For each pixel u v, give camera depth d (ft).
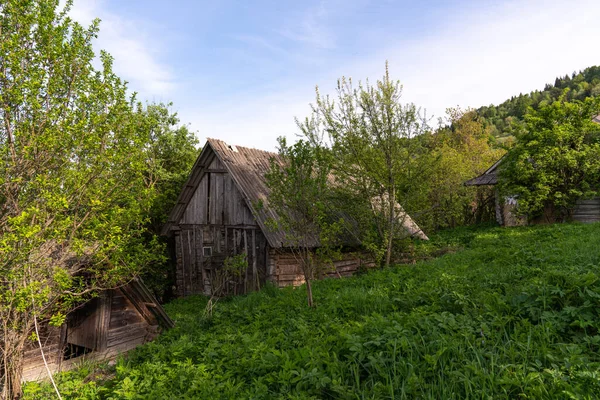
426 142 46.09
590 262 23.47
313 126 38.11
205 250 53.72
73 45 21.77
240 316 29.22
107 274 24.48
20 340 20.18
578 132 61.72
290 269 47.24
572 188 62.39
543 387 10.39
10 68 19.70
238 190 50.55
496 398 10.60
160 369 18.63
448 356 13.23
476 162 110.63
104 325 27.81
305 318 24.25
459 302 18.43
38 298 19.03
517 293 18.34
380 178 45.62
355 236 47.21
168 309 44.86
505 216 75.41
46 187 20.30
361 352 14.10
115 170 23.25
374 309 22.95
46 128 19.49
